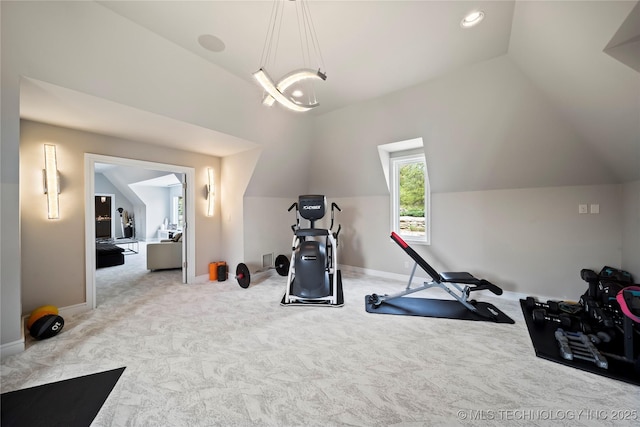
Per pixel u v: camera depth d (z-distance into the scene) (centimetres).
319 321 277
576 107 233
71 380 178
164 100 260
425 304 327
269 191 472
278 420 146
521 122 284
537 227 333
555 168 305
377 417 148
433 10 197
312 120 420
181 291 383
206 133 329
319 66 272
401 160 439
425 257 422
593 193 300
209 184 455
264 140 385
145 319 281
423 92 313
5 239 207
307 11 198
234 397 163
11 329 210
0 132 194
